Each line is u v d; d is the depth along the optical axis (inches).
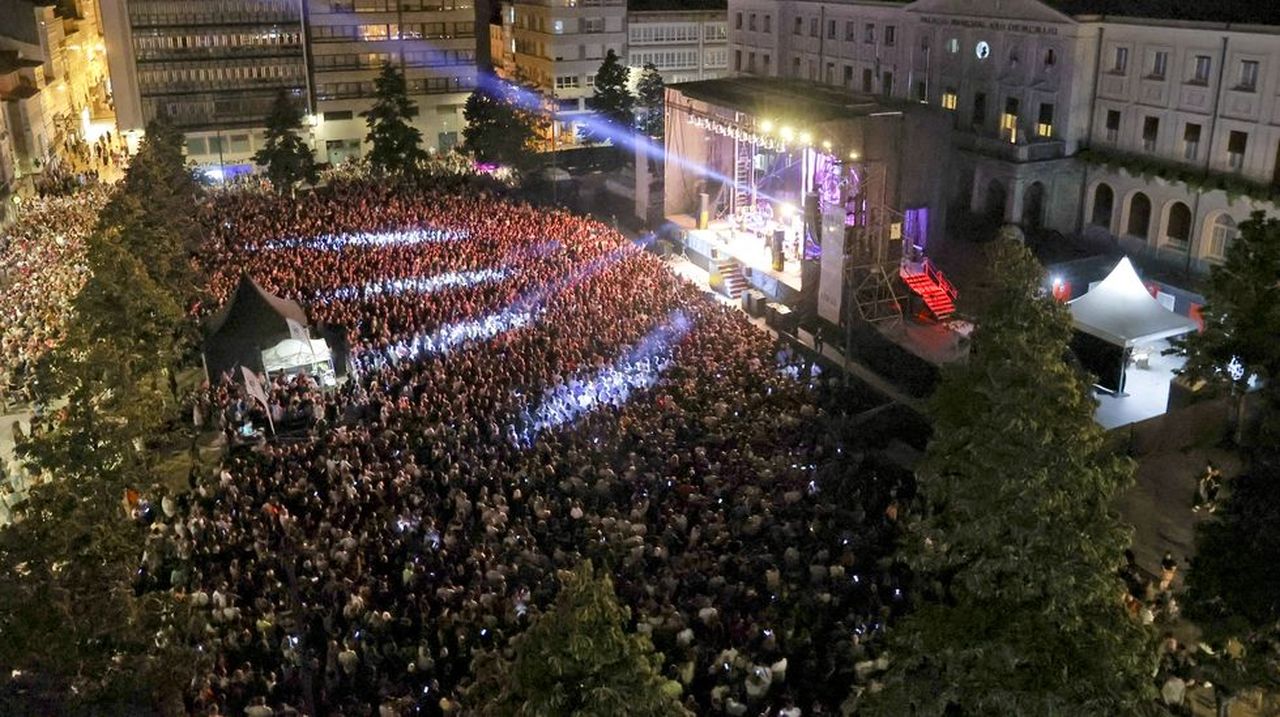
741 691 938.1
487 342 1812.3
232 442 1501.0
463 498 1240.8
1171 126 2117.4
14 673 719.1
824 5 3073.3
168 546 1166.3
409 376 1717.5
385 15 4141.2
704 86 2655.0
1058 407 553.9
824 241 2028.8
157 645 786.8
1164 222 2158.0
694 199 2753.4
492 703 523.2
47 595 730.8
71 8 4271.7
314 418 1576.0
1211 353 1151.0
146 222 1991.9
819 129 2022.6
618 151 3868.1
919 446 1550.2
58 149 3671.3
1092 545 550.6
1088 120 2301.9
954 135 2527.1
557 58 4409.5
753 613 1047.0
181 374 1839.3
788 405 1562.5
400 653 1005.8
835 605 1060.5
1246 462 951.6
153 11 3823.8
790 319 2132.1
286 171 3208.7
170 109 3951.8
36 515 836.6
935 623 586.6
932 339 1943.9
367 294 2098.9
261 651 1013.8
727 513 1243.8
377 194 3016.7
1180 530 1280.8
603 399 1560.0
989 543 560.1
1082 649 553.9
